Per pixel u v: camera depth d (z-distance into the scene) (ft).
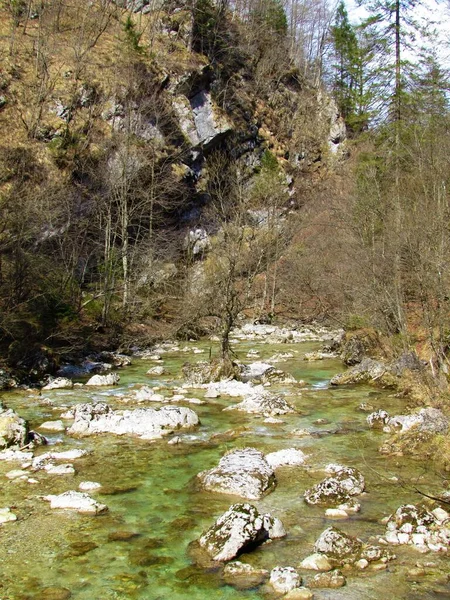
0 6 124.98
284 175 153.28
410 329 53.47
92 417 34.17
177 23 142.92
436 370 40.65
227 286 52.95
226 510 21.43
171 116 122.52
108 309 77.97
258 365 58.34
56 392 45.24
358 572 16.60
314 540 18.80
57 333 59.52
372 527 19.83
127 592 15.53
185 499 22.56
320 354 68.49
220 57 157.79
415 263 42.29
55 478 24.79
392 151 60.34
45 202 72.13
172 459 27.76
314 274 99.45
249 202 99.04
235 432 32.63
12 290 53.36
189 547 18.33
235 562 17.04
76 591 15.60
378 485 24.06
